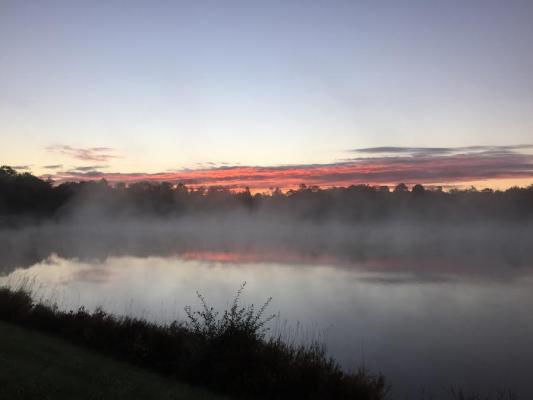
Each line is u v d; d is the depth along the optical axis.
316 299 28.94
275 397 10.01
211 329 11.34
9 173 147.62
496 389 13.86
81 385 8.74
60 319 14.66
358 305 27.08
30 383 8.30
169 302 26.84
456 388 13.76
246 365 10.56
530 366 15.84
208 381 10.61
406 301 28.61
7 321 14.85
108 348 12.67
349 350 17.42
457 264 53.94
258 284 35.91
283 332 19.52
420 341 18.86
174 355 11.70
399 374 14.94
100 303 25.50
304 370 10.55
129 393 8.77
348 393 9.98
